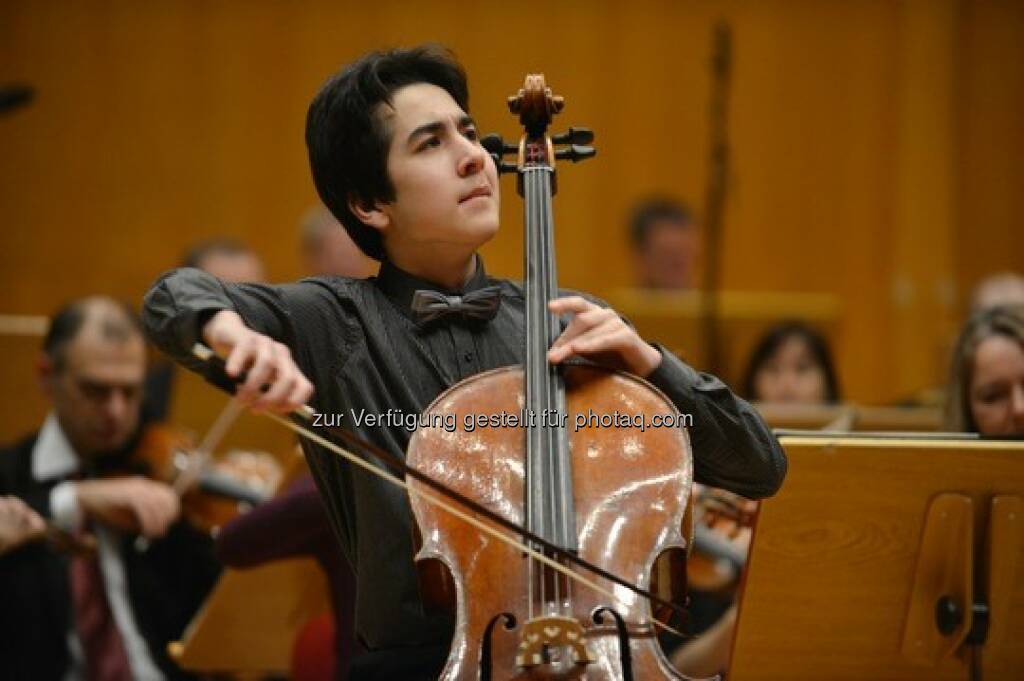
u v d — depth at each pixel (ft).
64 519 39.01
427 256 25.02
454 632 21.65
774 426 43.01
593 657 20.33
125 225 68.85
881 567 24.38
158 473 41.68
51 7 68.49
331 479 24.63
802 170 72.79
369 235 25.86
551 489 21.62
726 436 23.34
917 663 24.76
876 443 24.02
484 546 21.63
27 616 38.73
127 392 41.32
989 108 74.54
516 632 20.90
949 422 35.29
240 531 33.42
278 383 19.72
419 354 24.58
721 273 71.92
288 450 46.65
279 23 69.72
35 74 68.39
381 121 24.68
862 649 24.64
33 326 48.49
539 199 24.35
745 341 53.78
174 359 21.86
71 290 68.44
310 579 37.24
